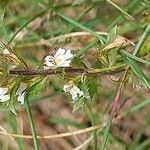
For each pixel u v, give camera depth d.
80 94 0.13
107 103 0.19
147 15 0.15
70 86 0.13
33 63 0.18
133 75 0.14
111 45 0.13
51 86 0.18
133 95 0.19
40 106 0.21
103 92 0.19
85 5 0.18
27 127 0.20
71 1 0.19
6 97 0.12
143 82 0.14
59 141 0.20
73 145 0.20
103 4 0.17
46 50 0.19
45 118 0.21
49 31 0.19
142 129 0.18
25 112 0.20
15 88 0.12
